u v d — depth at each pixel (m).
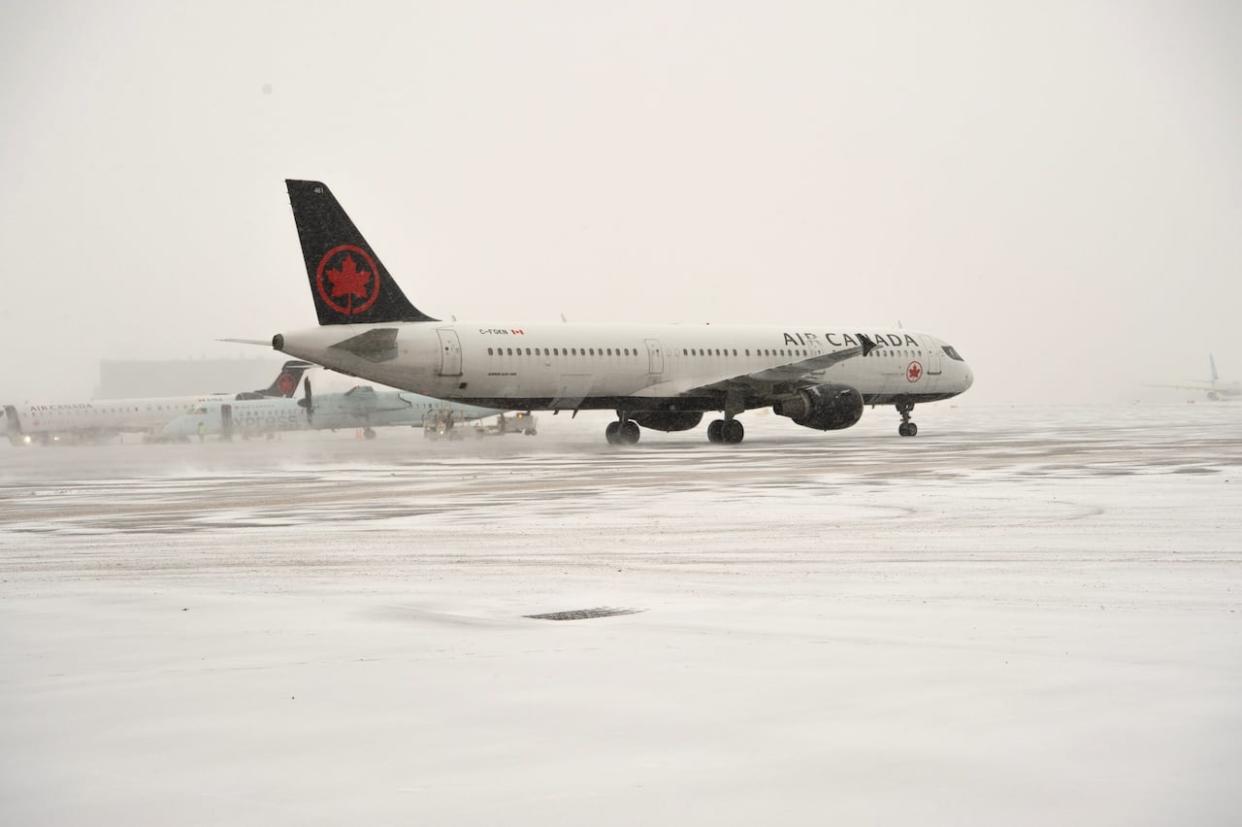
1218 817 5.87
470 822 5.96
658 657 9.49
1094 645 9.75
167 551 17.45
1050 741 7.06
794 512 21.83
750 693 8.28
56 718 7.87
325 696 8.36
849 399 53.75
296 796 6.34
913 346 60.09
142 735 7.47
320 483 32.34
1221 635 10.13
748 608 11.83
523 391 49.72
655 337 52.94
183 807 6.20
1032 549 16.09
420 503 25.23
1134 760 6.70
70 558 16.78
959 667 8.99
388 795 6.34
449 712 7.89
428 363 47.50
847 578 13.83
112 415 91.44
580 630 10.73
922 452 44.34
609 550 16.77
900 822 5.87
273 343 45.69
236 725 7.66
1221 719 7.47
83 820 6.04
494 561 15.79
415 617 11.55
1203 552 15.59
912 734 7.25
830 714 7.71
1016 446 48.19
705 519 20.80
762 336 55.88
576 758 6.89
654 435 75.56
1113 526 18.70
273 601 12.66
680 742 7.17
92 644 10.36
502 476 33.81
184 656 9.80
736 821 5.92
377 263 47.50
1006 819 5.88
